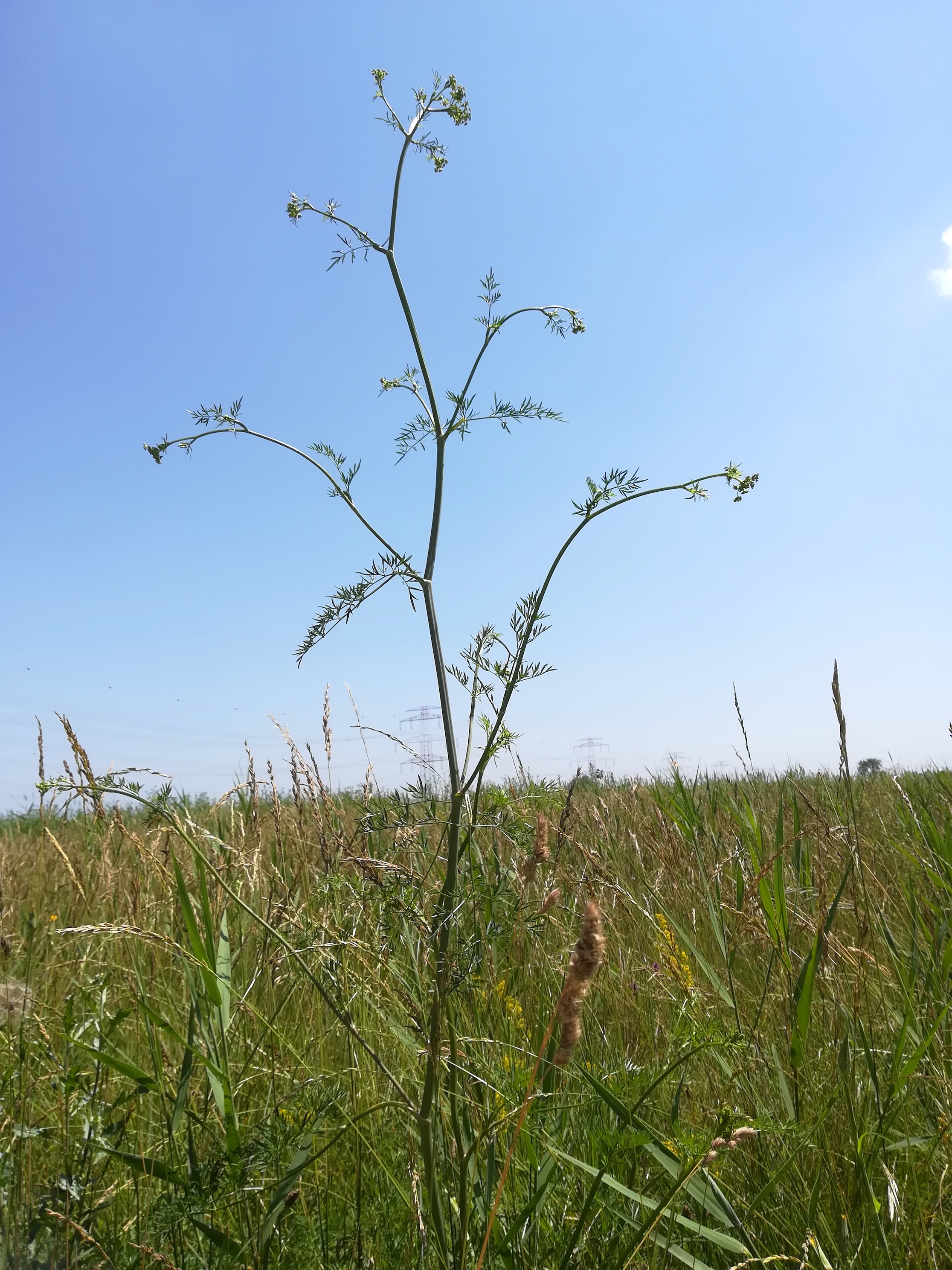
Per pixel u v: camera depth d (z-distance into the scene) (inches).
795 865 60.1
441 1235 30.6
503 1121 31.8
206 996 38.5
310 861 54.2
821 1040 46.4
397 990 38.8
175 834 51.1
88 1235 31.2
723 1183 37.0
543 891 50.8
